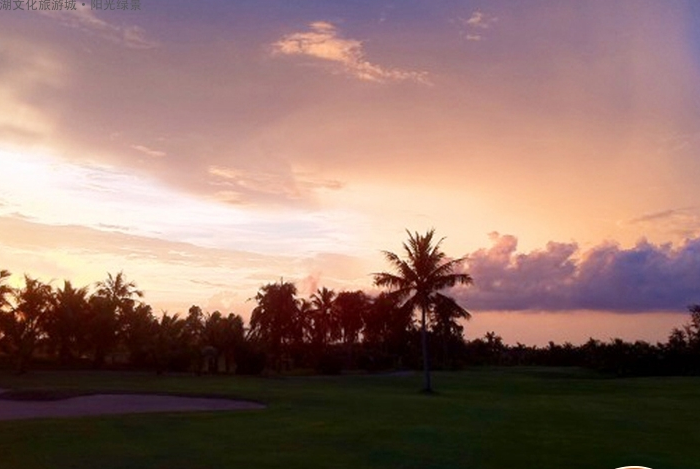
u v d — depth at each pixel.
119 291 82.56
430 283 55.00
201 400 37.50
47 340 78.75
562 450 19.78
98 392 40.75
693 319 92.88
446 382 67.12
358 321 105.12
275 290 97.56
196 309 85.12
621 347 91.75
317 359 92.00
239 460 17.16
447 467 16.81
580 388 58.94
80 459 16.95
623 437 23.22
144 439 20.59
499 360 130.25
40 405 33.66
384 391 50.84
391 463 17.16
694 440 22.78
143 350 79.38
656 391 54.50
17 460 16.75
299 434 22.30
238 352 80.31
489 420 28.19
